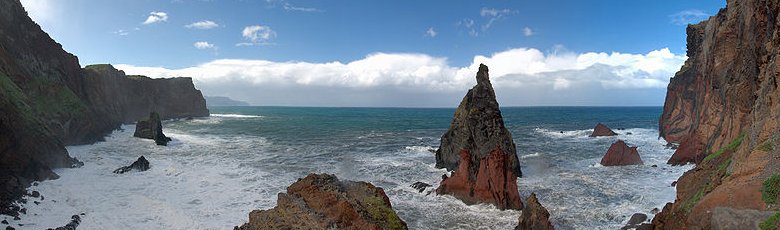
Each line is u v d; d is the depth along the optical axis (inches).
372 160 2135.8
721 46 1831.9
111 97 4279.0
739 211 645.3
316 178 867.4
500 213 1215.6
